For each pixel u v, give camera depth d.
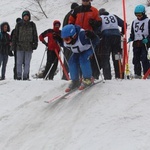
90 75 12.52
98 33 14.46
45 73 18.72
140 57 16.62
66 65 16.98
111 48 15.51
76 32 12.03
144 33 16.25
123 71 15.41
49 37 18.33
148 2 33.47
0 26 20.56
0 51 20.42
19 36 18.12
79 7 13.54
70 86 12.68
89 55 12.46
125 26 15.23
